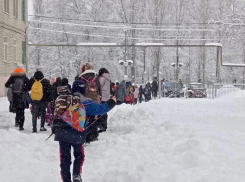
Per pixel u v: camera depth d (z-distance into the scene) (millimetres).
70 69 62188
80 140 6023
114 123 13281
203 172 5875
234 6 25547
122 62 44250
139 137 9570
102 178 6629
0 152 8445
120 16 62875
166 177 5840
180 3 67125
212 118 12672
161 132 9789
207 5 62281
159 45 38156
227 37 26109
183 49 71562
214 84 31969
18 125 13516
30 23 63969
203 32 63125
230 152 6934
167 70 73875
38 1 64562
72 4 61969
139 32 64125
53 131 6438
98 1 62188
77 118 5945
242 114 14852
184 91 35312
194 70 74438
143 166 6637
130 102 20375
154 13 63375
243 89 32312
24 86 12516
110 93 12102
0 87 28469
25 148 9117
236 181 5184
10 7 30531
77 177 6145
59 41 62344
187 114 14500
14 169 7219
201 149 6941
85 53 61406
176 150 7539
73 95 6141
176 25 66750
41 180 6676
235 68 69938
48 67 62625
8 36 30125
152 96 35125
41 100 12219
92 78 10305
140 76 70062
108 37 62219
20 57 33531
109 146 9211
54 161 8172
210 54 70688
